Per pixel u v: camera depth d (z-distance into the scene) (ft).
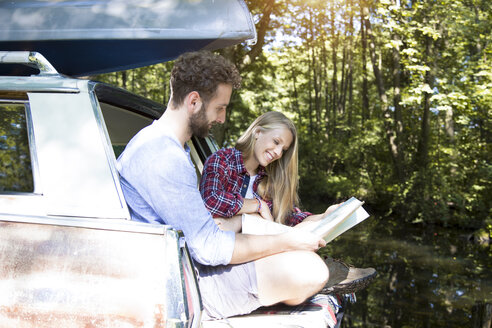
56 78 6.32
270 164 9.29
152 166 6.17
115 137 9.62
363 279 7.72
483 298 20.24
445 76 47.24
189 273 5.74
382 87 57.93
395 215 52.90
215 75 6.33
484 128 51.60
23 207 6.12
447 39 49.88
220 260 6.50
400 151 55.47
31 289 5.74
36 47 8.13
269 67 75.61
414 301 19.38
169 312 5.33
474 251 32.65
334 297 7.99
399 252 30.42
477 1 46.80
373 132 64.03
